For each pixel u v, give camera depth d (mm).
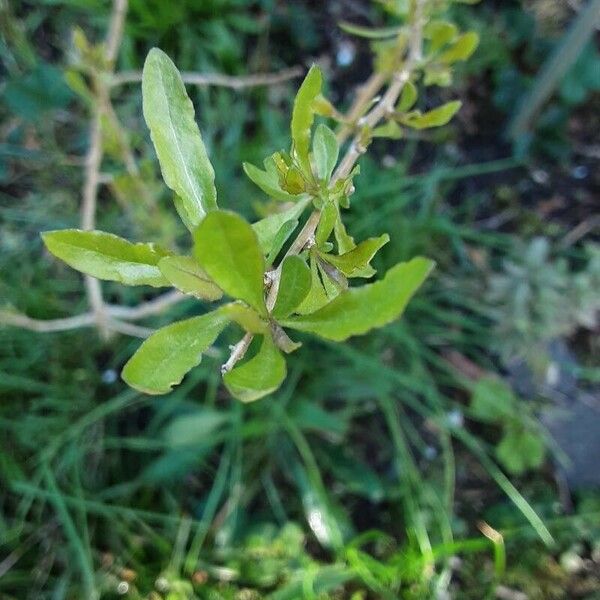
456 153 488
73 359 415
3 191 443
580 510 428
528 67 492
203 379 423
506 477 438
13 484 377
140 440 398
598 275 437
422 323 454
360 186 436
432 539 410
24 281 415
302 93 138
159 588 380
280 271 132
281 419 402
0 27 434
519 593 410
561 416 445
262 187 162
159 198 423
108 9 448
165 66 144
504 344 442
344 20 497
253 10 489
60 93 439
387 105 236
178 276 130
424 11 252
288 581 384
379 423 440
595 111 502
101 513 394
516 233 478
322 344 426
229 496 410
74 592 377
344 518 413
